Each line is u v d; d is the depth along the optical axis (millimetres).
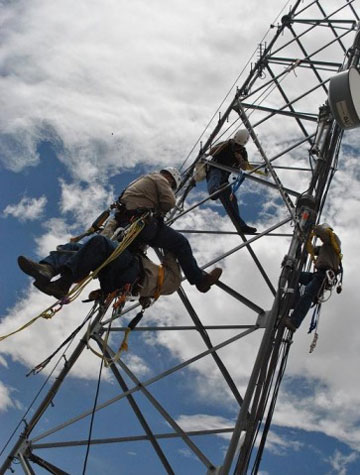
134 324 9680
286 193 12625
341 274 12438
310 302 11938
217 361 11711
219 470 10727
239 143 14672
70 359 11750
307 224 12352
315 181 13094
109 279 9273
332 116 13836
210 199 14125
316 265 12336
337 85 12367
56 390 11625
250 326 11914
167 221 13969
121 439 11742
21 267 8812
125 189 9695
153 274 9492
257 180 13148
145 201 9539
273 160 13555
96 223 9672
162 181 9641
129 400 11883
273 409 10883
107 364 9586
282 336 11250
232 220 14445
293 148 13688
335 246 12375
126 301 9766
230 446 10258
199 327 12227
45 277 8836
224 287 11984
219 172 14539
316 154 13547
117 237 9430
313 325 12055
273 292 12438
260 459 10523
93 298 9469
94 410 9680
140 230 9273
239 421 10398
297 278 11789
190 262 9750
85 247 9008
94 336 11945
